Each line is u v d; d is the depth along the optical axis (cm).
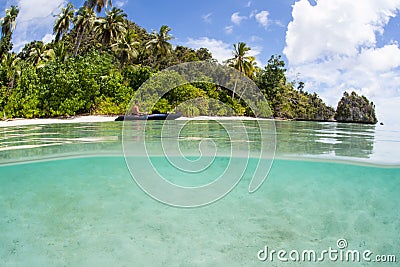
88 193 423
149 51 3102
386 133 1143
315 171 536
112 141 757
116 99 1820
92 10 2727
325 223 350
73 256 277
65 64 1742
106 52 2925
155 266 265
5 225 331
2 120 1509
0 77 1805
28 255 278
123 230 326
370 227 342
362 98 3862
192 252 287
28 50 3425
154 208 382
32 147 662
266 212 376
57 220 346
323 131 1215
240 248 295
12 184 446
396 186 465
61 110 1656
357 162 580
